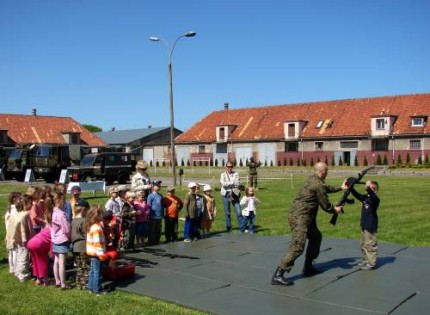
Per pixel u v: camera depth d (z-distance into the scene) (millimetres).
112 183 34531
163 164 71688
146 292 7344
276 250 10469
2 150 42250
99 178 33188
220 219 15555
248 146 60969
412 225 13672
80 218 7777
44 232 7941
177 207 11789
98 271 7336
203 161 65250
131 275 8258
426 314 6176
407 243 11078
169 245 11156
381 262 9070
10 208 8773
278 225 14172
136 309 6531
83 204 7926
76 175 31906
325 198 7582
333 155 54375
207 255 10000
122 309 6535
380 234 12203
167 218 11688
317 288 7398
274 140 58625
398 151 50312
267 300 6863
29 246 7848
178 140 67500
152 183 11367
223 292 7301
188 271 8641
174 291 7379
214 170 52969
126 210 10484
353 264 8922
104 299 7008
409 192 24109
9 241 8273
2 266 9414
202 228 12422
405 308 6410
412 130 49656
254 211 12883
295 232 7531
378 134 51062
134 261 9445
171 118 28859
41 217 8719
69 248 7801
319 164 7711
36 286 7824
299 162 56719
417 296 6934
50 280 8180
